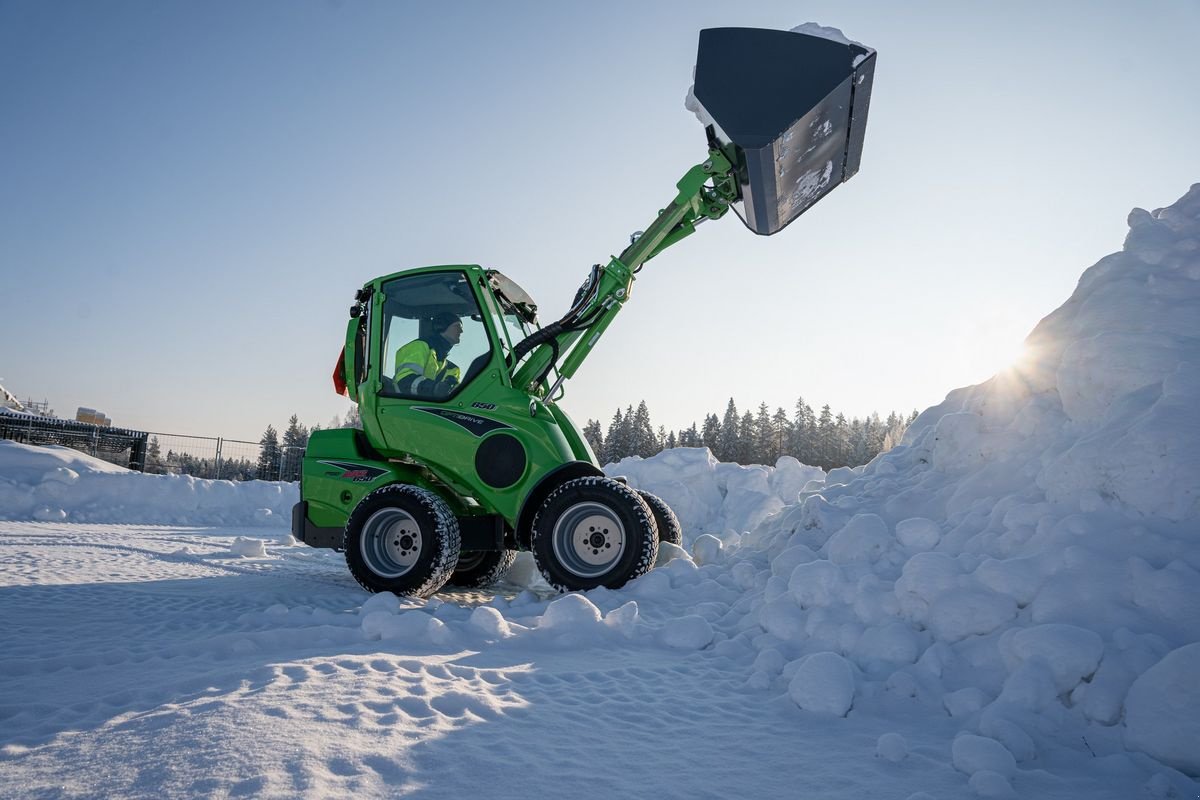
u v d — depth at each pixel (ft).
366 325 20.58
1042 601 9.66
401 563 17.72
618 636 12.59
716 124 17.98
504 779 6.59
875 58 17.83
